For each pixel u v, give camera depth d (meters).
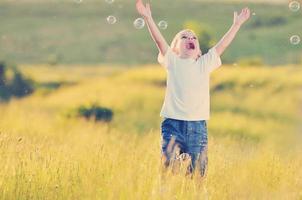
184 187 8.38
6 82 65.31
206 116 9.72
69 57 88.88
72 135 18.08
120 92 52.97
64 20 110.31
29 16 111.44
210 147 11.54
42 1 119.00
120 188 8.02
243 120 43.56
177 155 9.38
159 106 50.00
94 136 17.62
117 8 117.12
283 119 44.62
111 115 34.62
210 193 8.58
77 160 9.66
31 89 65.31
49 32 102.88
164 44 9.87
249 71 58.16
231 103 50.12
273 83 54.94
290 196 8.67
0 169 9.05
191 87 9.66
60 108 47.66
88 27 106.25
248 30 101.25
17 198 8.42
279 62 83.38
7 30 102.50
